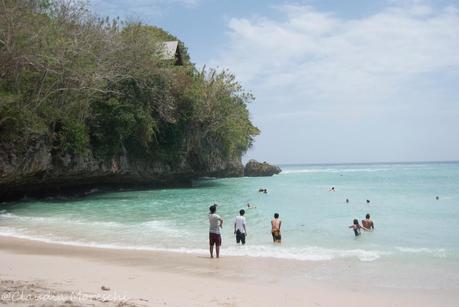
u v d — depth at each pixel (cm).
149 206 2872
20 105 2681
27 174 2961
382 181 6166
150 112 4141
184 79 4575
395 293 959
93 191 4144
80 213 2467
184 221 2152
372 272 1153
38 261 1257
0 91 2516
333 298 916
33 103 2855
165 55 4694
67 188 3847
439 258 1324
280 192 4141
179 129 4597
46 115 2964
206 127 5128
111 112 3700
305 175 8812
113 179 4166
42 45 2822
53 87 3084
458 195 3750
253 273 1140
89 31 3547
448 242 1606
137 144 4188
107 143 3744
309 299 905
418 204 3030
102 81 3425
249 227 1997
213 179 6962
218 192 4134
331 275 1122
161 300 853
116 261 1284
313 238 1708
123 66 3769
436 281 1062
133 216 2342
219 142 5619
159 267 1206
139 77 3947
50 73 2973
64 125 3216
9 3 2662
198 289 971
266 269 1188
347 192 4128
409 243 1589
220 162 5862
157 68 4156
